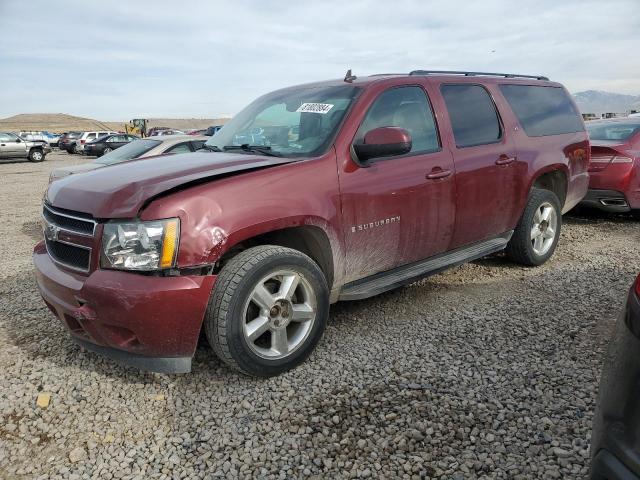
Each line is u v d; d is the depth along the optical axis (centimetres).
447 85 431
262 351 305
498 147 449
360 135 354
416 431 256
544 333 363
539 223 513
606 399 159
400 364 326
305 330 323
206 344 362
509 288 461
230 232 281
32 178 1856
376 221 355
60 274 303
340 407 280
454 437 252
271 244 330
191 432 264
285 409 280
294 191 311
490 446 244
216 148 405
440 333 370
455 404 279
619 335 163
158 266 270
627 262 531
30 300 467
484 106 457
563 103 556
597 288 453
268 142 379
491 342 352
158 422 274
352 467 234
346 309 424
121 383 314
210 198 281
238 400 291
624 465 147
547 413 268
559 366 316
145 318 269
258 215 292
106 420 277
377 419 268
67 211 307
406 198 371
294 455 243
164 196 277
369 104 366
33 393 305
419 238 388
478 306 420
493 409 273
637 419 146
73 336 321
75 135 3844
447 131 411
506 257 529
